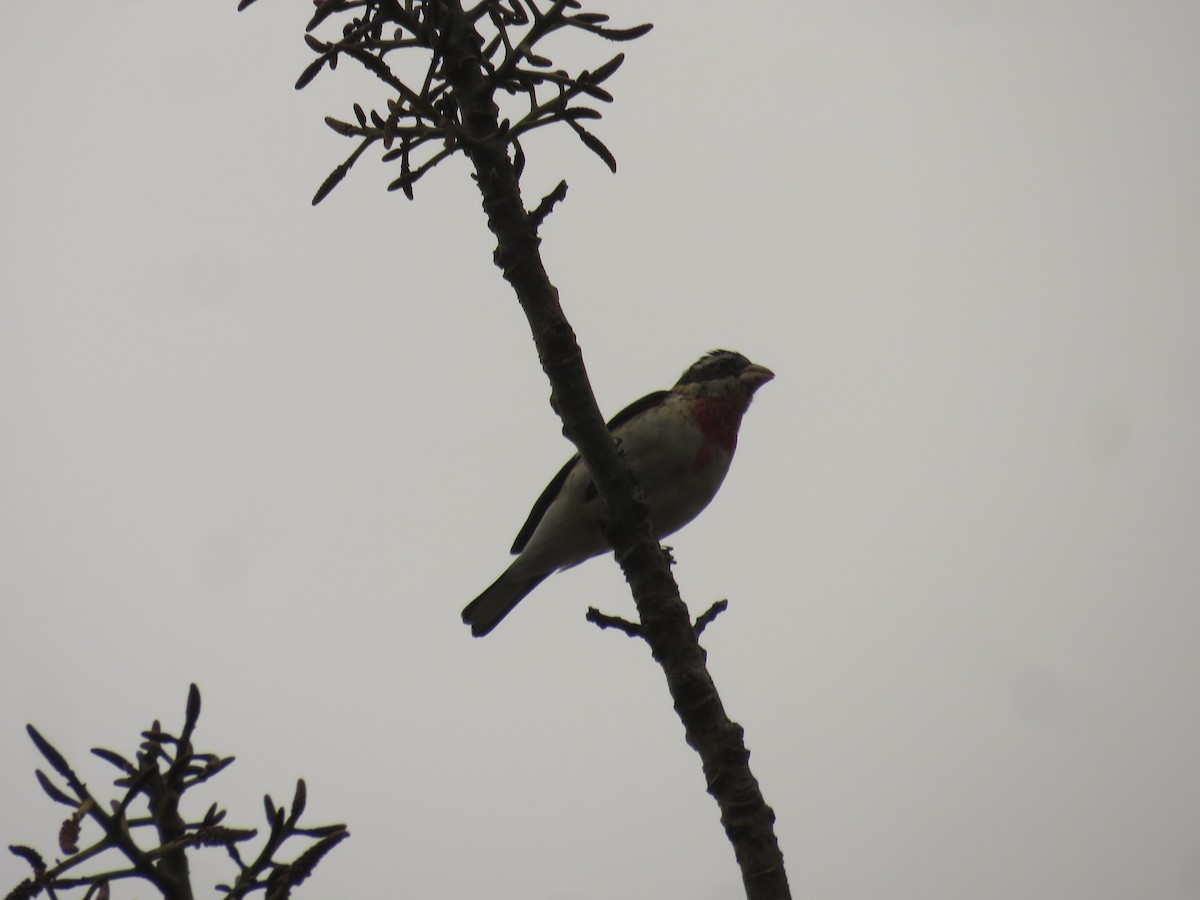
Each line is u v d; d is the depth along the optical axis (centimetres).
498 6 720
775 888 545
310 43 700
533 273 663
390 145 682
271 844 441
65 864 411
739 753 580
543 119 680
